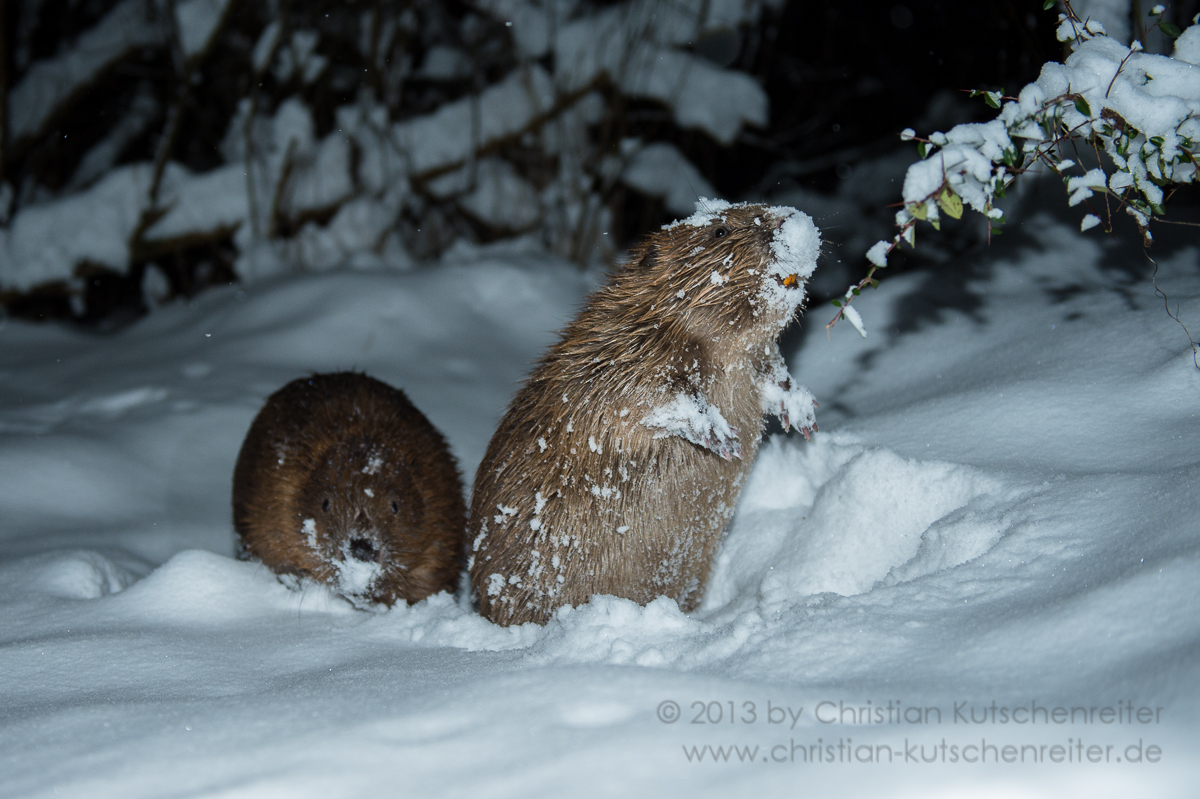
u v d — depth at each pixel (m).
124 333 9.42
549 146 11.62
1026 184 7.14
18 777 2.32
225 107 12.09
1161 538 2.64
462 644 3.51
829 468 4.62
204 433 6.57
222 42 11.57
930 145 3.11
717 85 11.05
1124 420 3.97
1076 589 2.62
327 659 3.35
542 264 9.91
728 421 4.11
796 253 3.69
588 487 3.98
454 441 6.70
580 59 10.99
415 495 4.68
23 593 4.21
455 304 8.84
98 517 5.49
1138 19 5.07
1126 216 6.41
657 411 3.88
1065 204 6.80
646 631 3.23
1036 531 3.08
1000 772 1.91
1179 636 2.21
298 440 4.85
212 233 10.59
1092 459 3.71
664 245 4.03
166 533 5.50
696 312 3.86
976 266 6.54
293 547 4.63
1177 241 5.97
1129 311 5.06
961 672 2.40
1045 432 4.06
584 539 4.03
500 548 4.20
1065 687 2.22
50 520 5.34
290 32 11.22
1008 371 4.91
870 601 2.92
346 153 10.87
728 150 12.77
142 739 2.47
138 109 11.98
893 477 3.99
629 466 3.96
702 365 3.92
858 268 11.32
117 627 3.75
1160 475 3.13
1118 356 4.57
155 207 10.42
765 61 12.39
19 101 10.84
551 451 4.07
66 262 10.21
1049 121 3.33
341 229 10.89
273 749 2.36
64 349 9.06
